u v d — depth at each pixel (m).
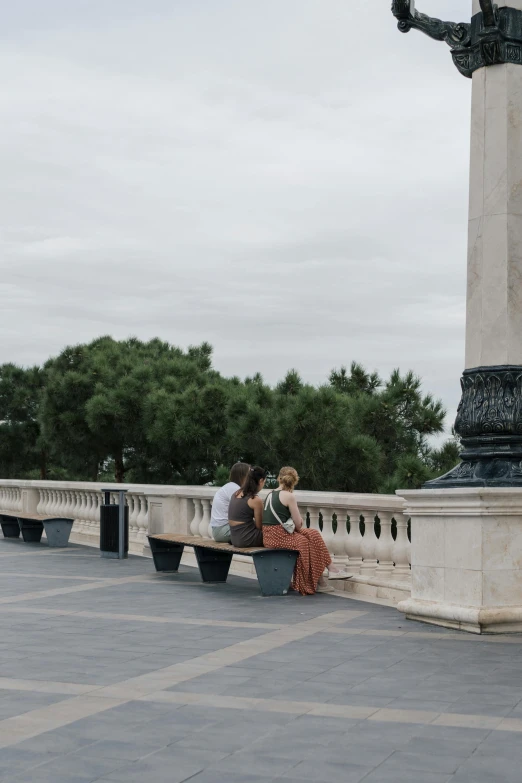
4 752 4.67
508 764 4.44
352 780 4.23
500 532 8.20
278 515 10.77
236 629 8.26
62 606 9.76
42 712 5.41
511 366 8.77
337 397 25.94
